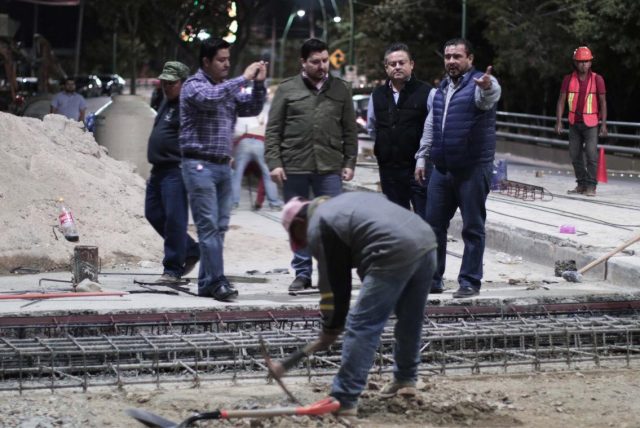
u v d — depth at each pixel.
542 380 8.95
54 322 9.38
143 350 8.63
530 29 34.72
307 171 10.59
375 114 11.25
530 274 12.91
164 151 11.11
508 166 28.61
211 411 7.42
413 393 7.94
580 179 19.23
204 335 9.18
